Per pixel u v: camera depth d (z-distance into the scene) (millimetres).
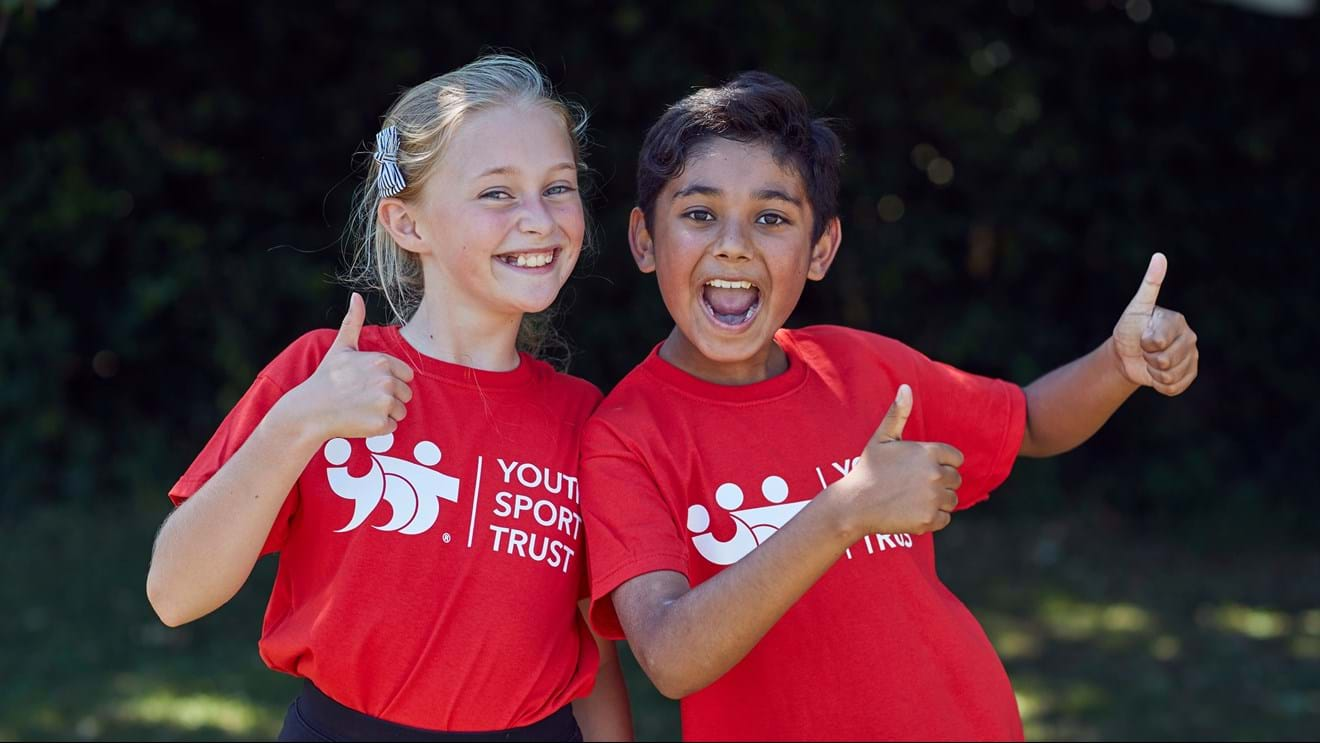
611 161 8172
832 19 8156
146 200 8125
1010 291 8969
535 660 2658
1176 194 8766
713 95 2857
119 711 5363
